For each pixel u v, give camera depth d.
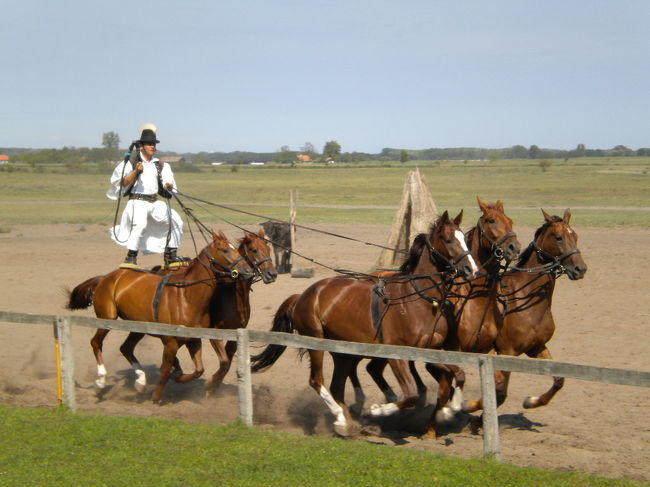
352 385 9.83
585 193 60.06
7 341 13.94
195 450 7.09
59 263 24.14
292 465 6.58
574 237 8.80
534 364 6.18
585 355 11.78
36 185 77.56
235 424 7.90
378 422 9.11
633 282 18.48
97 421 8.17
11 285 20.02
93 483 6.27
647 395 9.69
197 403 9.98
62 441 7.45
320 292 8.90
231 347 10.42
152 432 7.71
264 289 19.00
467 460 6.60
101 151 150.25
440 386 8.28
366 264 22.36
